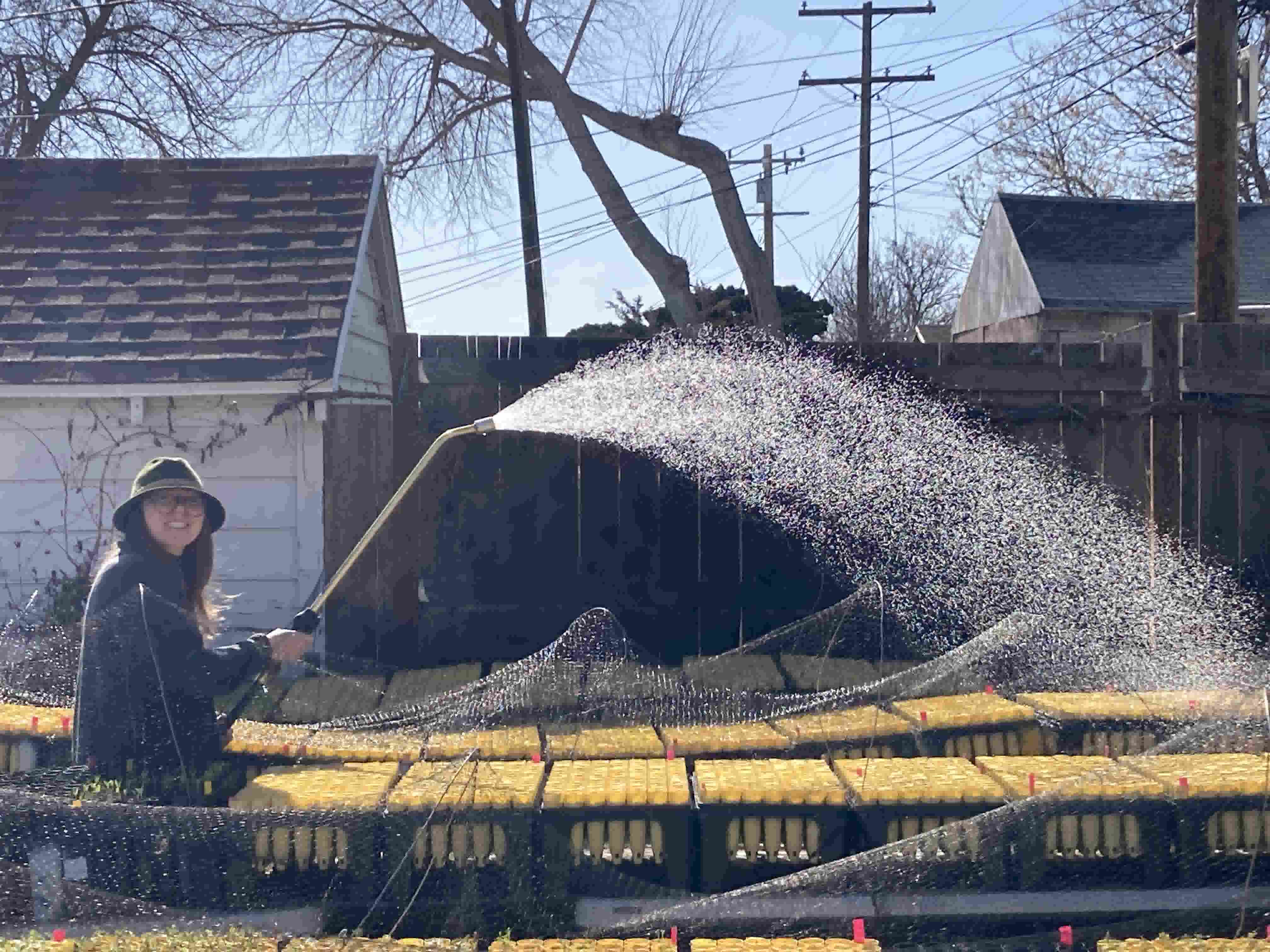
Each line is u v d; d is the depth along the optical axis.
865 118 26.14
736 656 6.45
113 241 9.00
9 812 3.34
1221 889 3.57
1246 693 5.29
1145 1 19.36
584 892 3.67
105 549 7.94
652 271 21.05
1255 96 9.79
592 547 7.97
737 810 4.02
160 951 3.12
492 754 4.66
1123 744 5.17
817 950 3.31
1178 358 8.12
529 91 21.86
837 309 45.19
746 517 8.04
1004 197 25.98
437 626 7.84
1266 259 22.08
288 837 3.56
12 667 6.04
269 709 5.43
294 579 7.93
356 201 9.39
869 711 5.38
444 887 3.61
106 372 7.91
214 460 7.96
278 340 8.16
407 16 21.36
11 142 20.80
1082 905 3.55
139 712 4.12
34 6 20.70
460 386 7.93
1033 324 23.89
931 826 4.05
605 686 5.36
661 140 22.12
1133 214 25.58
